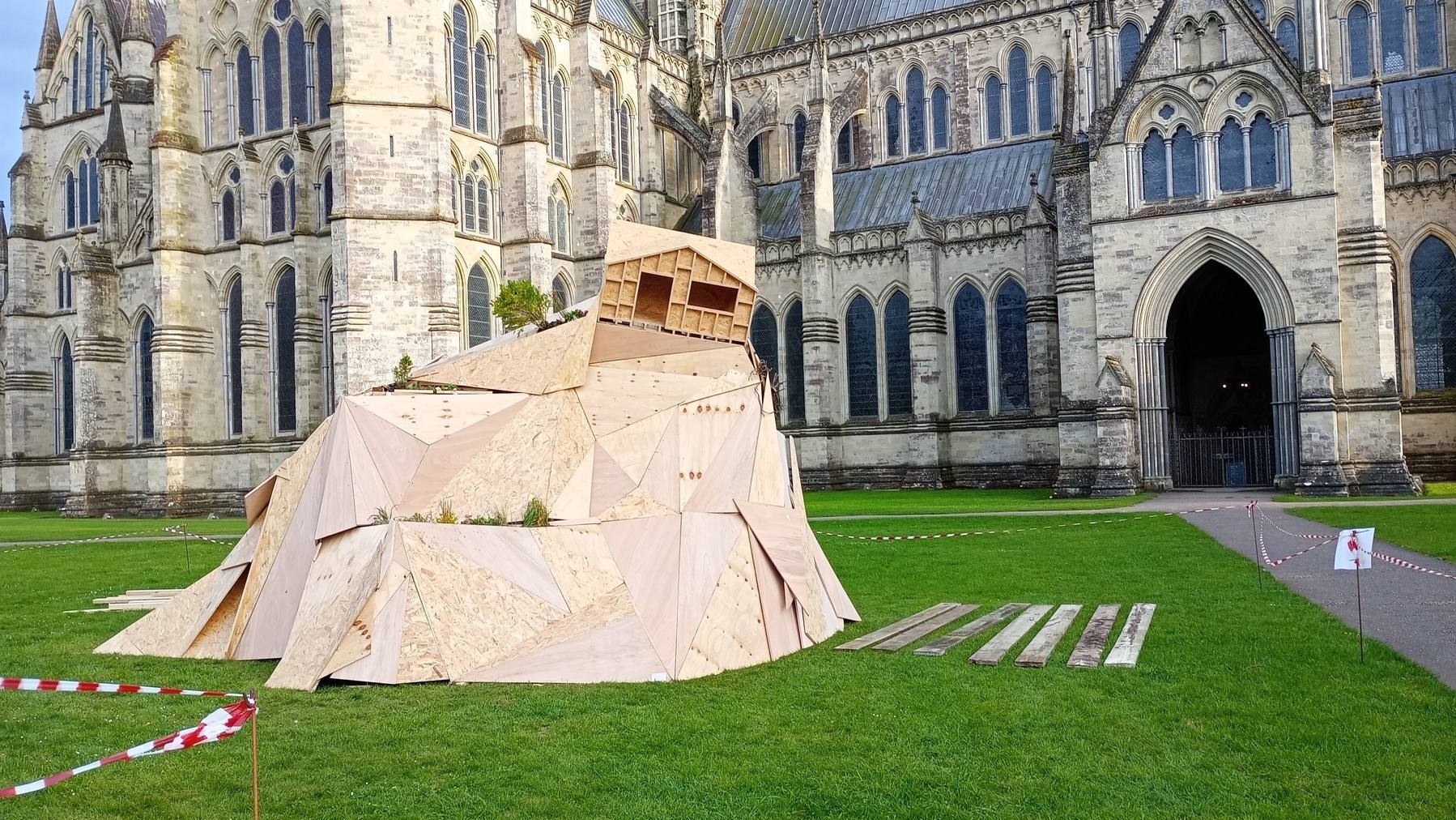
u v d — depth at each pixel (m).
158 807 12.31
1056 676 17.20
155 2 98.12
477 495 20.66
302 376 66.25
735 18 95.00
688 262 24.47
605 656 18.09
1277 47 53.88
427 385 23.91
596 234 74.88
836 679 17.58
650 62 82.94
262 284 68.88
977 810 11.62
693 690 17.12
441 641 17.95
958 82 80.00
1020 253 70.00
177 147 70.50
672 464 21.08
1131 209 57.47
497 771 13.21
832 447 74.88
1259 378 73.12
